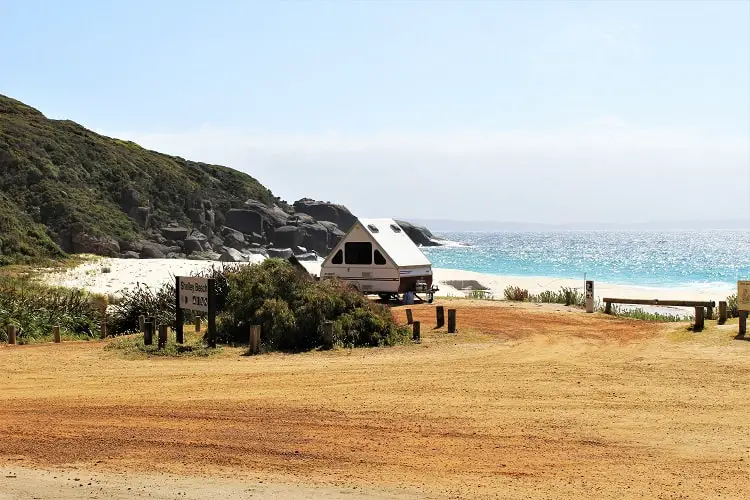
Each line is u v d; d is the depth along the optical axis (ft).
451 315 68.44
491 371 49.34
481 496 25.63
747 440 32.68
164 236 250.37
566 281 163.94
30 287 95.45
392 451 31.19
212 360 55.36
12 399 41.86
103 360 55.67
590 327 71.10
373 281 99.50
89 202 238.68
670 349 57.41
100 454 30.78
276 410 38.63
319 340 61.26
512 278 168.25
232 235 281.54
